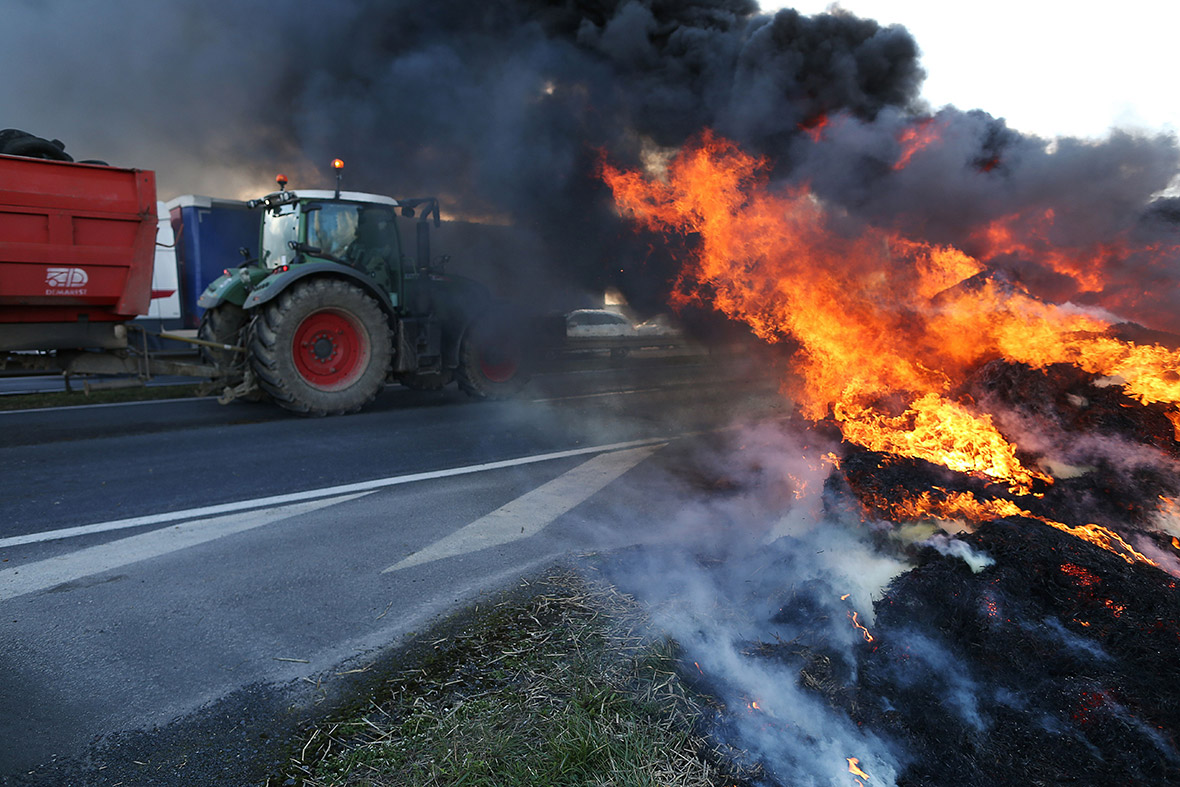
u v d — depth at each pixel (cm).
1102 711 171
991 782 162
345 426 630
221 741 189
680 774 167
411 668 224
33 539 339
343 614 264
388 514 383
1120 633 187
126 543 336
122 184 576
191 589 285
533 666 220
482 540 344
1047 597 202
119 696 210
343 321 700
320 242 713
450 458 514
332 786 167
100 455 506
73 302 580
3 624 254
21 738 189
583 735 178
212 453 518
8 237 533
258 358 653
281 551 328
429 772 169
